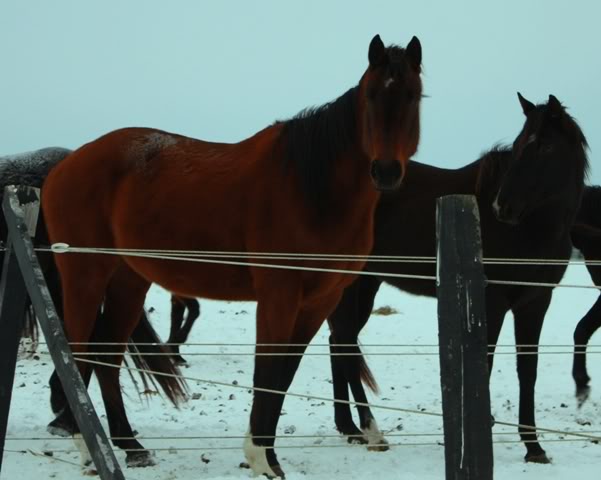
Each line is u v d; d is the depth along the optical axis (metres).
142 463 7.92
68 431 8.97
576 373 11.30
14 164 10.59
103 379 8.31
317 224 7.23
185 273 7.88
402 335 17.91
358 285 9.91
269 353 7.06
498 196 8.72
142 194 8.03
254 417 7.17
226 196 7.63
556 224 8.88
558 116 8.83
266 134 7.84
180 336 14.29
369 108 6.84
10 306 5.38
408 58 7.21
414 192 9.99
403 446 9.09
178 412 10.71
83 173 8.34
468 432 4.29
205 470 7.80
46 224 8.70
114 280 8.57
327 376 13.81
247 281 7.70
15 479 7.24
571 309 21.56
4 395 5.37
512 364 15.20
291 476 7.11
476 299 4.35
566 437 9.53
